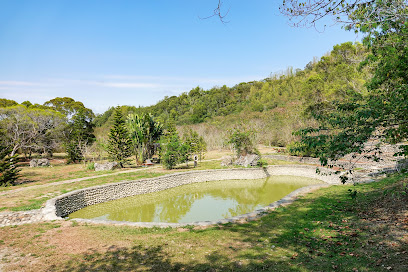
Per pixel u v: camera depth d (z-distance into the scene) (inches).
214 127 1897.1
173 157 1013.2
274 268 208.5
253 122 1605.6
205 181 935.7
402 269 180.7
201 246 272.4
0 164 682.8
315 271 196.5
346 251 227.6
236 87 3786.9
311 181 893.2
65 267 231.0
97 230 346.0
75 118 1449.3
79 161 1374.3
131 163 1274.6
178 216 565.0
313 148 215.3
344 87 908.0
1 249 282.5
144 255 252.8
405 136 221.8
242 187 846.5
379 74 327.9
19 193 599.2
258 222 357.1
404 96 219.0
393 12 196.1
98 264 234.4
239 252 249.8
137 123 1254.3
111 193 699.4
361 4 195.3
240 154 1124.5
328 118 231.0
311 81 1310.3
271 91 2723.9
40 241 305.6
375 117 195.0
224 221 372.5
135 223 381.1
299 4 181.8
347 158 914.1
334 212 365.1
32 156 1517.0
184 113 3041.3
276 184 871.1
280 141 1505.9
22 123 1192.8
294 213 387.5
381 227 270.2
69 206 582.6
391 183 473.4
